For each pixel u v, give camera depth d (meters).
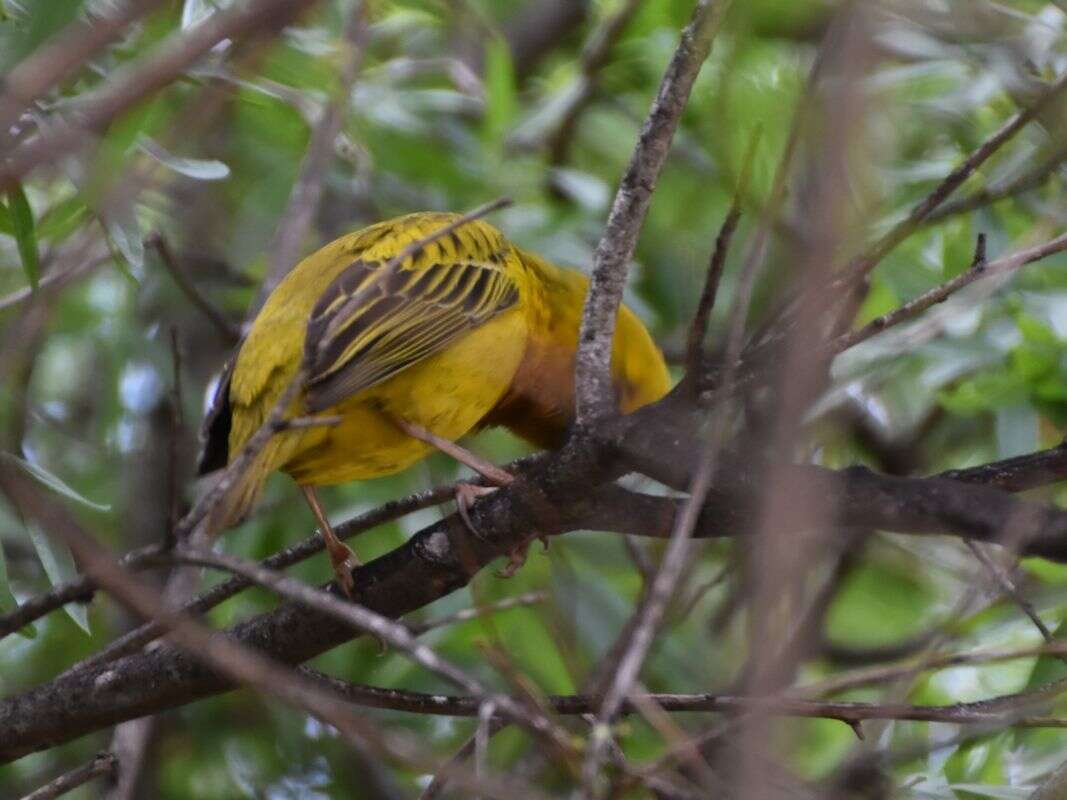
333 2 12.74
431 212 12.55
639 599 10.63
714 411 7.07
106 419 13.62
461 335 9.99
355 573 8.63
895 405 14.25
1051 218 12.24
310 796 13.25
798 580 5.11
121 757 9.85
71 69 5.39
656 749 11.44
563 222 13.70
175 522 6.95
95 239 11.70
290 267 11.38
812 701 7.59
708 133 12.01
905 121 12.34
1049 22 12.12
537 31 16.33
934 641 10.24
